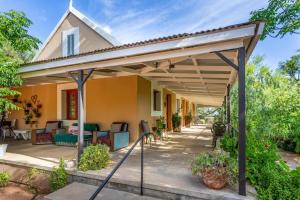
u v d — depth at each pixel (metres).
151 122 9.14
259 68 8.15
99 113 8.39
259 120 6.69
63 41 10.65
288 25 5.83
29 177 4.94
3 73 5.66
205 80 7.91
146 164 5.02
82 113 4.91
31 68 5.63
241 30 3.22
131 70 7.04
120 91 8.00
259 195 3.21
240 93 3.35
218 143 6.23
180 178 4.02
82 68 4.92
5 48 7.01
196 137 10.29
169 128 12.70
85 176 4.38
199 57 4.63
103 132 7.13
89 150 4.69
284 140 7.65
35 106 10.17
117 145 6.77
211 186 3.49
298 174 3.42
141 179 3.80
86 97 8.70
